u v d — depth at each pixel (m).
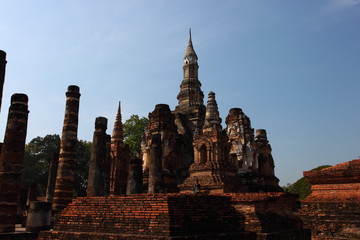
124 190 33.50
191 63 42.56
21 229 22.16
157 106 31.16
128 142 51.75
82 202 13.31
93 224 12.31
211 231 11.69
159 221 10.73
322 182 15.03
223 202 13.08
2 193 17.91
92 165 21.47
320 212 14.50
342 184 14.41
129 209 11.72
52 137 61.16
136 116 55.31
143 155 32.22
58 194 23.31
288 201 15.13
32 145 58.88
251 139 33.56
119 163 34.47
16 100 19.28
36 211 18.27
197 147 28.06
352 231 13.44
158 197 11.23
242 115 34.59
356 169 13.80
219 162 26.27
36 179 55.84
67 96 25.20
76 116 25.03
